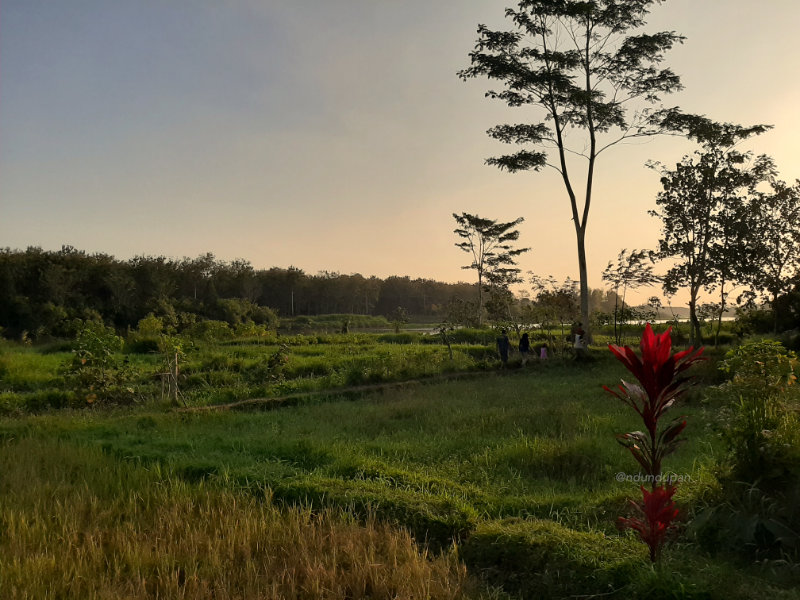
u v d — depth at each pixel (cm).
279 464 837
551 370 2005
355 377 1795
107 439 1046
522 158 2423
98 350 1576
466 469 834
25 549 551
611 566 498
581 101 2288
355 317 9350
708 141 2377
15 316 5350
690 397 1248
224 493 705
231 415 1318
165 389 1658
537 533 575
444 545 606
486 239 5600
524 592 512
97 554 541
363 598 489
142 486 749
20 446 941
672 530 566
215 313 6969
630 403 481
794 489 555
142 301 6762
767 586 458
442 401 1402
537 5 2250
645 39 2247
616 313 2767
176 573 502
